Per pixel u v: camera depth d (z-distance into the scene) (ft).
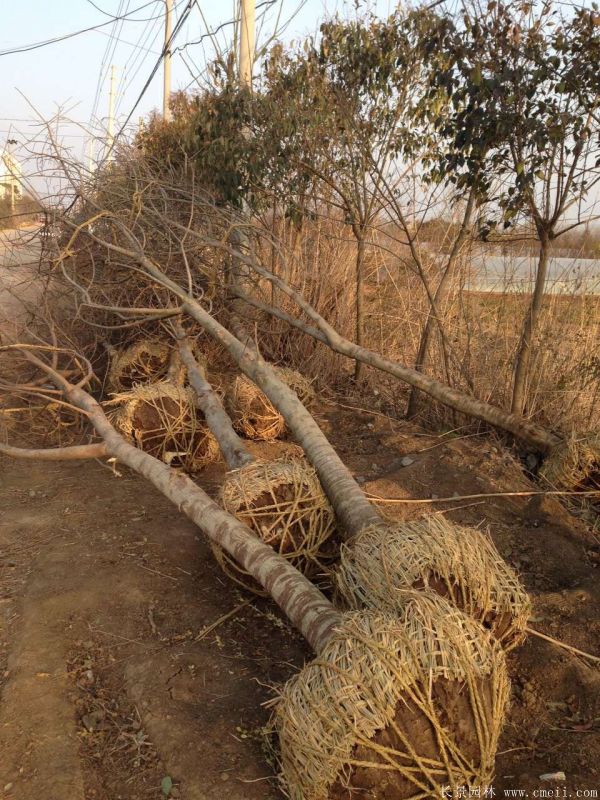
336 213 27.25
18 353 26.37
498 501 16.22
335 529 13.35
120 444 15.87
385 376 26.14
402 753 7.91
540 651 11.57
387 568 9.99
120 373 23.70
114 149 27.86
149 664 11.14
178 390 19.26
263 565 11.46
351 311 27.30
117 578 13.41
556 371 20.12
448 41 16.67
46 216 23.71
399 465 18.62
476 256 23.11
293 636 12.25
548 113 16.03
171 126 33.24
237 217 25.34
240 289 24.41
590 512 16.14
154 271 20.70
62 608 12.45
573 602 12.79
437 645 8.29
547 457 17.10
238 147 23.24
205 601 13.08
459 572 10.12
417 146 21.67
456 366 21.40
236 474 13.41
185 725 9.90
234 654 11.62
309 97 21.81
